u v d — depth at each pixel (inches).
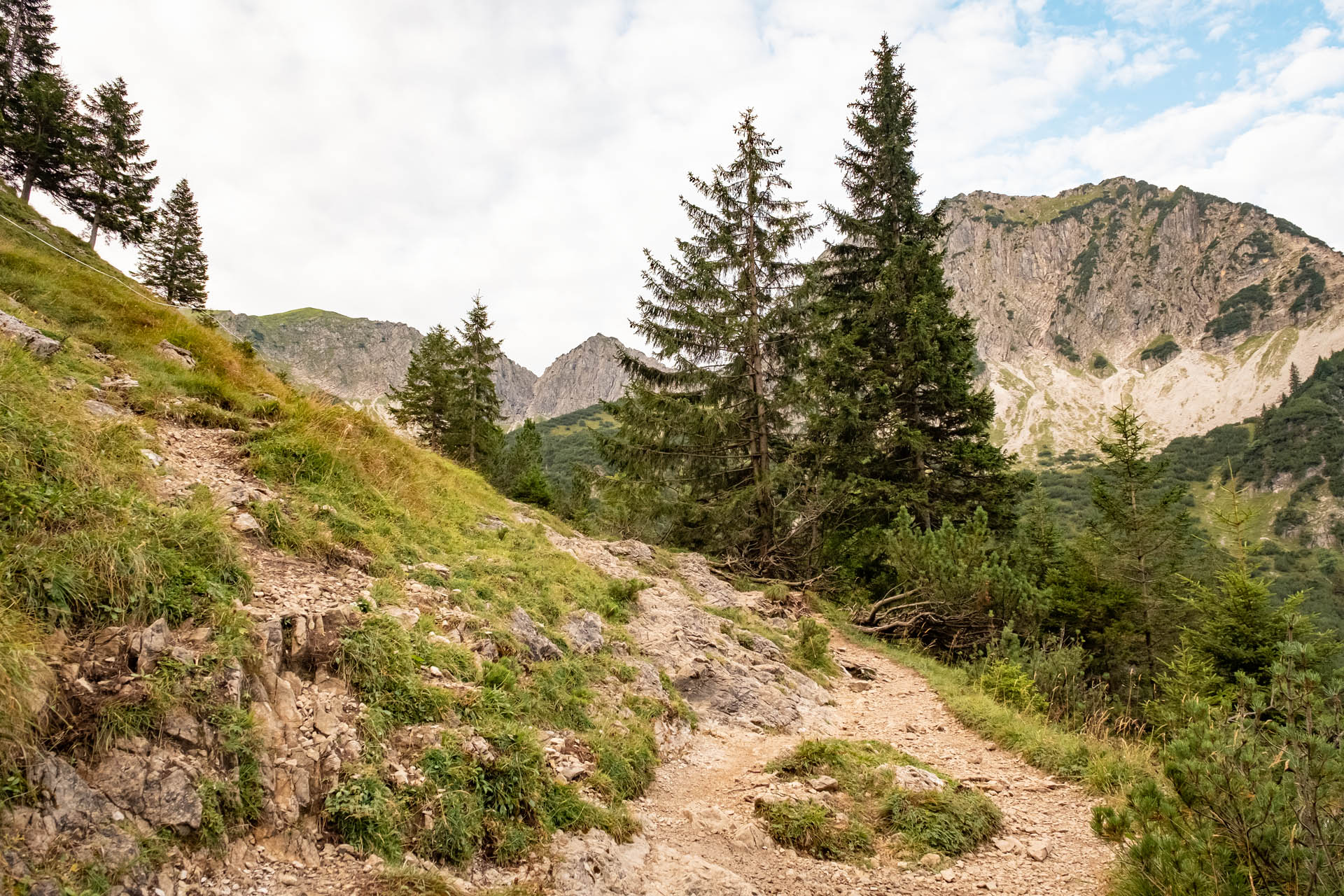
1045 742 328.5
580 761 219.3
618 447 836.6
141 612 152.2
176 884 116.2
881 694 451.2
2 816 103.4
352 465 352.5
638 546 627.5
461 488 505.7
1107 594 604.4
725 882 184.7
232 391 386.0
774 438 877.2
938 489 874.1
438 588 275.9
